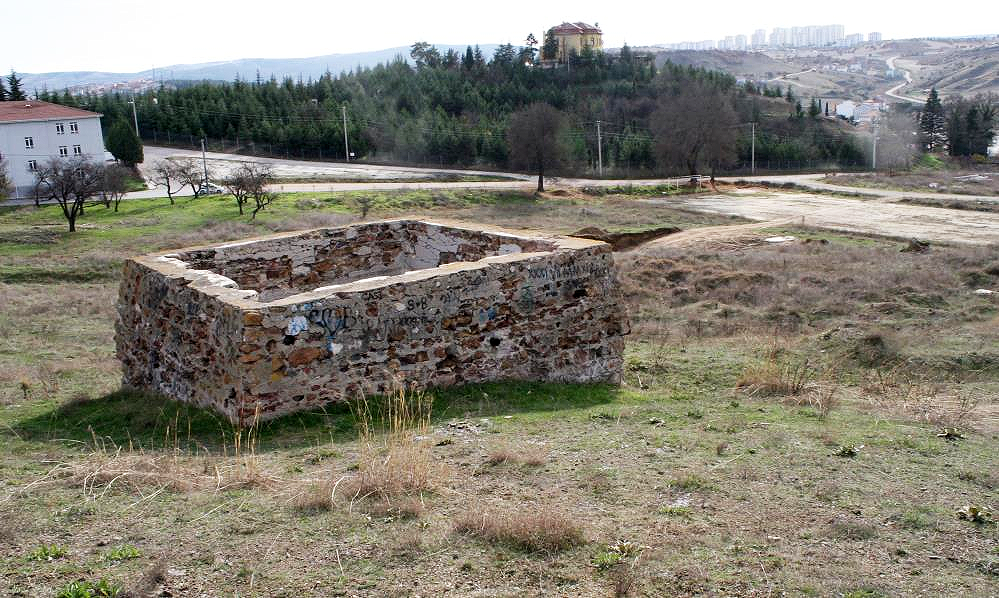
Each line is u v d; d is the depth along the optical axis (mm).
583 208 55344
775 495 6402
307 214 47781
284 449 7848
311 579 4863
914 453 7742
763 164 87125
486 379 10422
